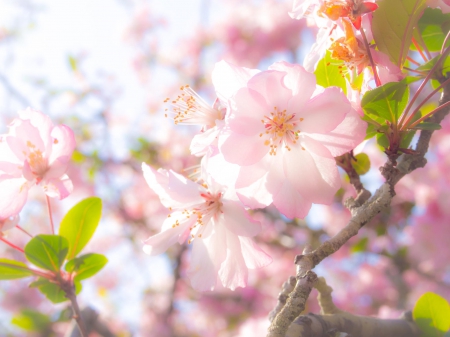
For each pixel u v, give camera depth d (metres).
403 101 0.22
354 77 0.23
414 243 0.48
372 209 0.21
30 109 0.26
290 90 0.22
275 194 0.22
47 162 0.26
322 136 0.22
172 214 0.24
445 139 0.48
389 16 0.22
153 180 0.24
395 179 0.21
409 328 0.24
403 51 0.22
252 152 0.22
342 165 0.24
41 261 0.26
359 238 0.54
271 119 0.22
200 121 0.24
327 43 0.23
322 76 0.23
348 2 0.22
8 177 0.26
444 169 0.47
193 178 0.26
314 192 0.22
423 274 0.50
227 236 0.24
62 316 0.40
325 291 0.23
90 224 0.27
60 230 0.27
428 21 0.25
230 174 0.22
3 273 0.26
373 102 0.22
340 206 0.60
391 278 0.58
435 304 0.24
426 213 0.47
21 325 0.40
